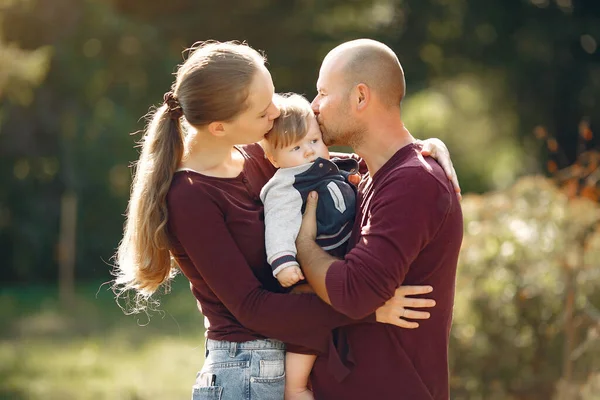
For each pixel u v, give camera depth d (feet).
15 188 67.67
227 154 12.62
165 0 82.23
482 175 91.25
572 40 81.05
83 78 67.87
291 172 12.55
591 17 81.92
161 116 12.50
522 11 82.07
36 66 53.52
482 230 24.68
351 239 12.46
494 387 23.65
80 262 68.80
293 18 83.25
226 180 12.49
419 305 12.03
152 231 12.19
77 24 68.49
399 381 12.20
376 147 12.66
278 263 12.05
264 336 12.26
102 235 69.41
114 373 36.50
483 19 82.69
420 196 11.80
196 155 12.53
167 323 48.29
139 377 35.70
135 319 49.80
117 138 68.90
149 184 12.28
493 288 23.76
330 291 11.77
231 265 12.07
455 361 23.75
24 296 59.88
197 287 12.66
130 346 42.34
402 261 11.71
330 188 12.55
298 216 12.36
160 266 12.41
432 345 12.37
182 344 42.52
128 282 12.87
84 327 47.62
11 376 36.09
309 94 86.22
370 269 11.64
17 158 67.21
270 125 12.45
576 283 22.94
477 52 84.94
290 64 84.43
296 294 12.10
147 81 73.46
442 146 12.72
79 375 36.06
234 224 12.30
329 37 85.35
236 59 12.12
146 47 73.15
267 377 12.28
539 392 23.49
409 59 88.84
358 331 12.28
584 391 22.45
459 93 95.35
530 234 24.06
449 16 84.84
